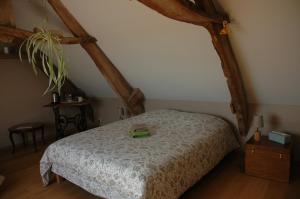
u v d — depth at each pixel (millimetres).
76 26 3383
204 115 3510
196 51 2936
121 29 3137
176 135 2861
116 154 2357
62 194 2662
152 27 2873
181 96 3932
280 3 2059
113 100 5004
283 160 2656
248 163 2898
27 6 3379
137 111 4383
